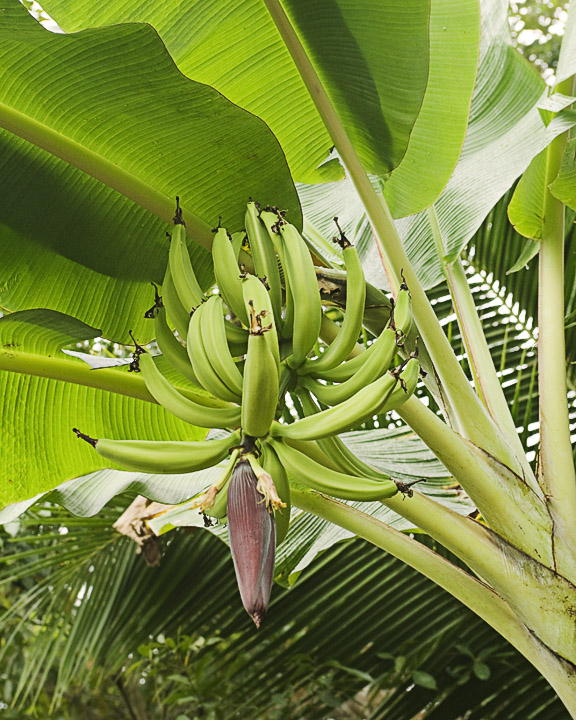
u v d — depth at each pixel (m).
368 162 1.93
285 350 1.57
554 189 2.01
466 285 2.24
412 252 2.39
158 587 3.42
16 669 4.99
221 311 1.50
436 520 1.76
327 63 1.79
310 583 3.26
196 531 3.47
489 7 2.82
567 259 2.89
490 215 3.23
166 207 1.75
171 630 3.39
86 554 3.43
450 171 2.07
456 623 3.14
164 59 1.53
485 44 2.75
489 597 1.79
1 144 1.74
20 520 3.35
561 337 2.02
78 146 1.68
